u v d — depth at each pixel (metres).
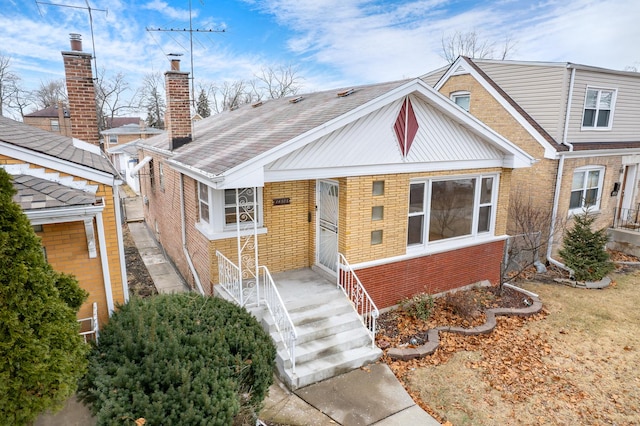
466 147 9.59
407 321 8.66
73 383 4.12
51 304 3.97
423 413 6.05
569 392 6.61
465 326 8.53
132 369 4.64
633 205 16.11
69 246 6.71
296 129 7.65
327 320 7.79
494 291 10.50
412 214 9.26
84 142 9.60
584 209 13.11
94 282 6.99
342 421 5.84
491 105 14.27
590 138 13.77
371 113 8.06
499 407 6.23
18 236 3.82
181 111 11.89
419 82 7.96
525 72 13.48
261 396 5.25
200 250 9.73
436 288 9.95
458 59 15.14
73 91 9.34
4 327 3.69
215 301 6.63
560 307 9.88
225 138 10.08
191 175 7.96
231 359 5.16
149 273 12.37
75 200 5.74
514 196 13.84
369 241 8.62
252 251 9.27
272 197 9.30
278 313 7.45
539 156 12.98
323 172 7.73
